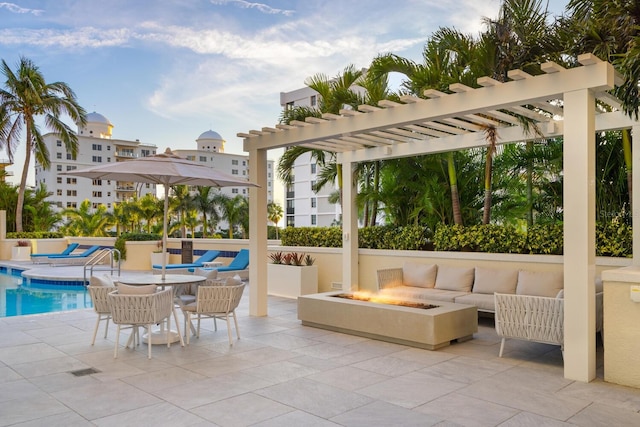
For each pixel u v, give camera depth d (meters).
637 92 4.91
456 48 7.77
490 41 6.90
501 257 7.96
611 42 5.70
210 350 5.78
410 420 3.65
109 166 6.18
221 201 28.56
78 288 12.75
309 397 4.16
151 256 16.27
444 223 9.68
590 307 4.68
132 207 28.94
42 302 10.60
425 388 4.41
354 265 9.73
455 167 9.41
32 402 4.01
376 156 9.02
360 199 9.80
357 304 6.51
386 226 9.99
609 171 7.59
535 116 6.42
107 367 5.04
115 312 5.34
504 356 5.57
